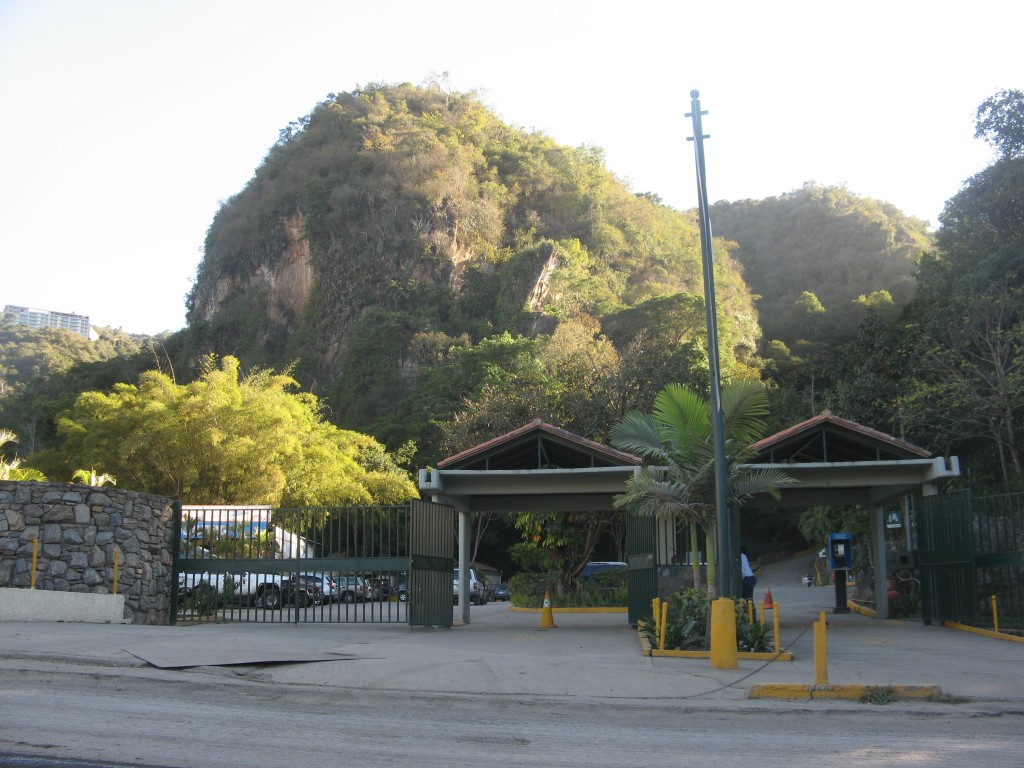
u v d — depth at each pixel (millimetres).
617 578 29688
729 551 14258
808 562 59188
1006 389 27062
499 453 19047
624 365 39125
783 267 114500
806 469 19000
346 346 93250
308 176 108875
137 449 28109
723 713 8852
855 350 37812
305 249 104375
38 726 7277
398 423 65500
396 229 97625
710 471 13828
